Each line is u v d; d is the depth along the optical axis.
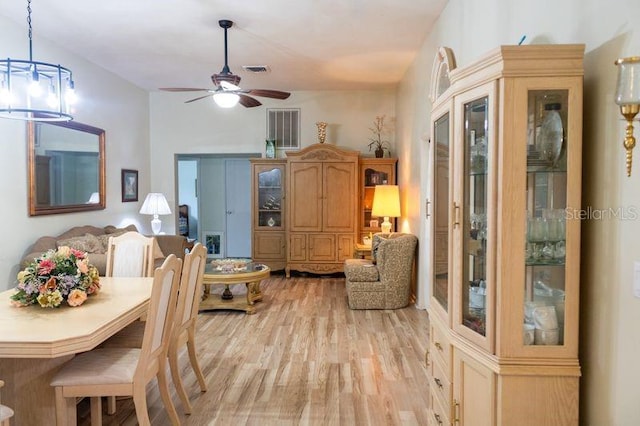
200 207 8.84
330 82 6.54
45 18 4.02
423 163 4.89
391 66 5.65
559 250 1.62
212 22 4.11
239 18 4.02
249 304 4.85
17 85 3.99
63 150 4.81
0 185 3.92
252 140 7.27
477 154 1.81
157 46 4.81
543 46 1.56
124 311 2.33
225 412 2.67
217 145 7.27
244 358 3.53
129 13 3.90
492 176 1.65
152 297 2.12
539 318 1.63
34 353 1.89
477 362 1.76
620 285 1.45
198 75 6.09
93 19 4.04
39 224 4.44
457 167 1.90
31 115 3.33
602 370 1.55
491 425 1.67
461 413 1.90
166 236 5.97
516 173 1.60
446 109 2.04
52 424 2.29
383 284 4.98
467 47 3.12
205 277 4.70
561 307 1.63
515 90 1.58
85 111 5.27
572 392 1.62
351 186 6.61
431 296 2.46
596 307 1.58
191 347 2.91
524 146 1.59
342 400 2.83
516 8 2.27
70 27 4.24
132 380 2.15
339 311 4.92
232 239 8.84
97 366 2.21
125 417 2.66
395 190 6.00
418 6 3.74
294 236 6.69
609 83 1.50
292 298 5.50
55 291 2.35
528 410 1.63
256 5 3.73
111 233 5.38
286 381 3.10
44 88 3.18
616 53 1.46
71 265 2.49
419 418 2.61
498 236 1.63
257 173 6.93
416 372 3.25
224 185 8.77
